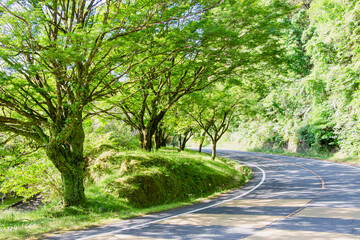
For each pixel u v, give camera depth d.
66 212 9.15
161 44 9.50
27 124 9.25
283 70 13.12
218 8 10.33
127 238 5.97
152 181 11.56
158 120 16.03
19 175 13.42
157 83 14.23
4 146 13.20
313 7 26.95
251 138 42.44
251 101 21.42
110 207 9.95
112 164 13.79
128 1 9.95
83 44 7.61
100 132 18.73
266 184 14.27
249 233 5.74
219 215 7.92
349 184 11.83
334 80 24.16
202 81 13.34
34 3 8.61
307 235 5.27
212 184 14.84
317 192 10.59
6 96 8.61
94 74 9.46
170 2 8.74
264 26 10.47
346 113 23.88
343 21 22.30
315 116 27.47
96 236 6.32
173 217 8.08
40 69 7.80
